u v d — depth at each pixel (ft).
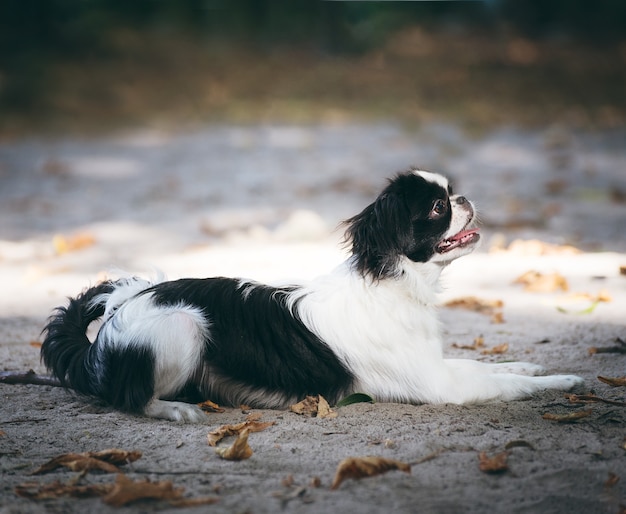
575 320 26.32
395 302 19.61
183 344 18.71
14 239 38.93
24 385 21.58
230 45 111.96
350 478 15.64
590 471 15.78
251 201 47.52
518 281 30.58
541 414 19.06
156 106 85.25
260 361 19.22
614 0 124.57
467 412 19.15
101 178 54.80
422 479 15.61
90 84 89.51
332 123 77.77
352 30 119.34
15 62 89.97
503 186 49.83
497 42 117.39
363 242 19.71
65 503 14.88
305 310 19.60
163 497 14.94
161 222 42.42
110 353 19.21
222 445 17.38
